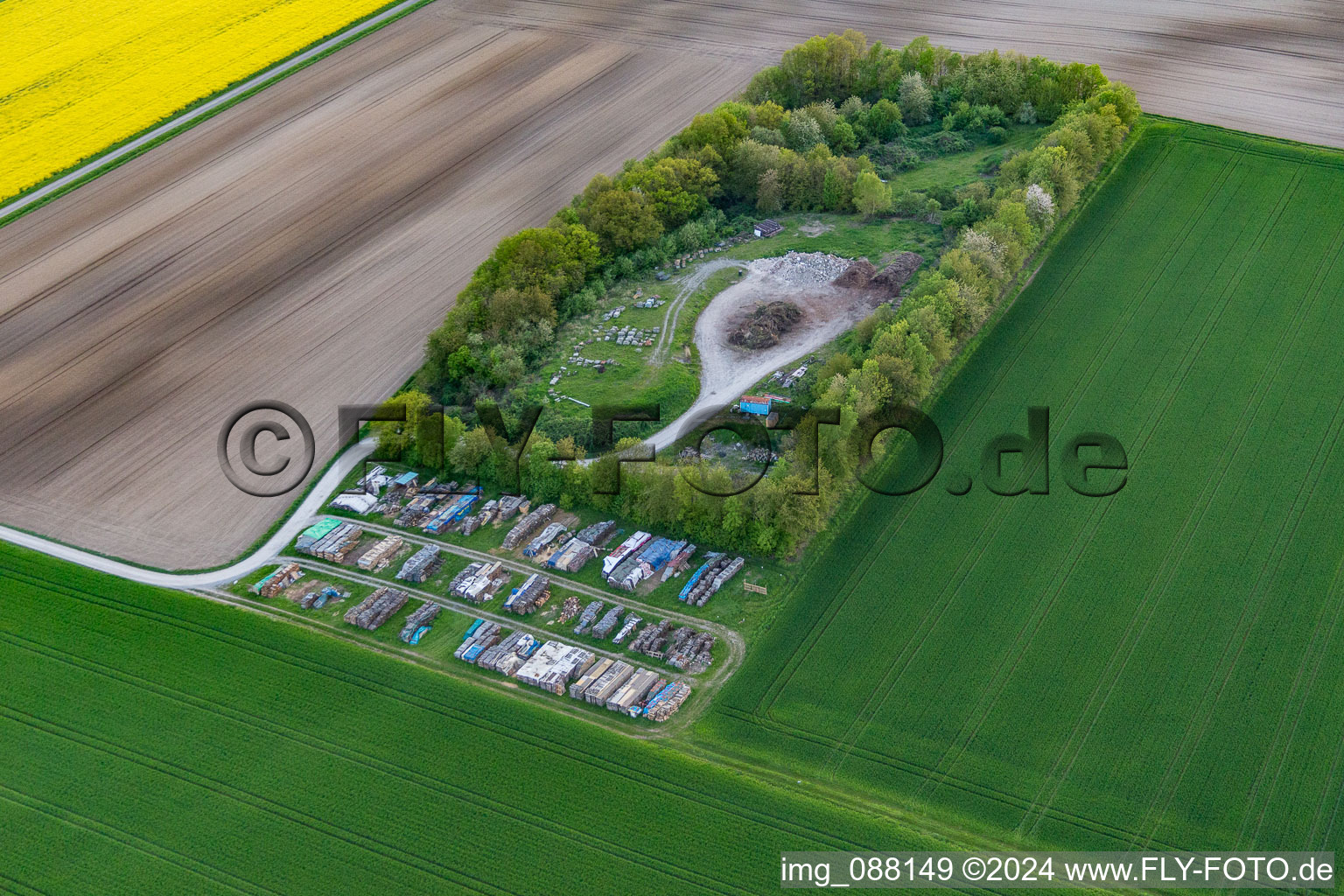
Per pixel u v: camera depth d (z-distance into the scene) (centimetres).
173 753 11875
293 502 15100
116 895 10606
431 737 11906
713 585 13388
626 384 16175
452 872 10656
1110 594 12975
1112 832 10694
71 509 15062
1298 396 15475
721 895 10325
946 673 12256
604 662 12619
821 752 11556
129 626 13338
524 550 14100
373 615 13262
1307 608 12675
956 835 10762
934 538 13800
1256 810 10788
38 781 11669
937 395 15875
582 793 11275
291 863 10806
